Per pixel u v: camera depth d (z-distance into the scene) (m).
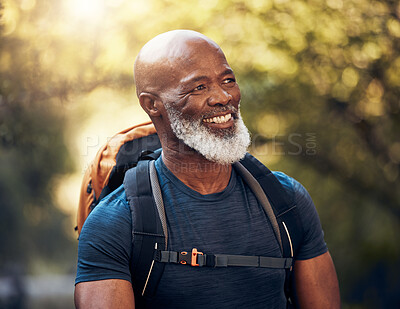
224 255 2.39
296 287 2.67
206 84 2.40
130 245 2.37
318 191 14.37
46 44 10.16
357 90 11.16
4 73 10.03
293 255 2.54
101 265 2.33
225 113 2.42
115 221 2.38
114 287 2.30
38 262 27.03
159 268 2.35
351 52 10.73
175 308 2.39
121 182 2.75
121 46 10.77
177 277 2.36
